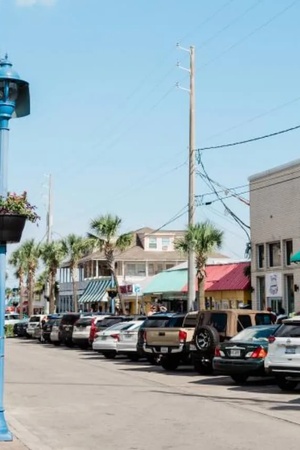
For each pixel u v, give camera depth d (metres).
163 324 27.81
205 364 25.08
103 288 75.50
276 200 38.84
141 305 63.44
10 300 130.50
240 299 43.41
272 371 19.56
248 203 41.88
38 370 27.47
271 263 39.69
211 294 46.84
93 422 14.66
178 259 75.19
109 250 56.06
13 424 14.07
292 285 37.69
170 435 13.12
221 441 12.48
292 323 19.64
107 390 20.48
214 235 39.47
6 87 12.18
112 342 33.91
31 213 11.93
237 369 21.12
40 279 113.81
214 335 24.56
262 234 40.12
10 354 37.78
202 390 20.44
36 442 12.11
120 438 12.83
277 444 12.19
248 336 22.11
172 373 26.14
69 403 17.59
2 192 12.07
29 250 90.75
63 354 37.97
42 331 51.00
